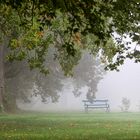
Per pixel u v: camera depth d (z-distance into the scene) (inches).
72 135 789.9
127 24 671.8
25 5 677.3
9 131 892.0
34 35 941.2
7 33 1041.5
